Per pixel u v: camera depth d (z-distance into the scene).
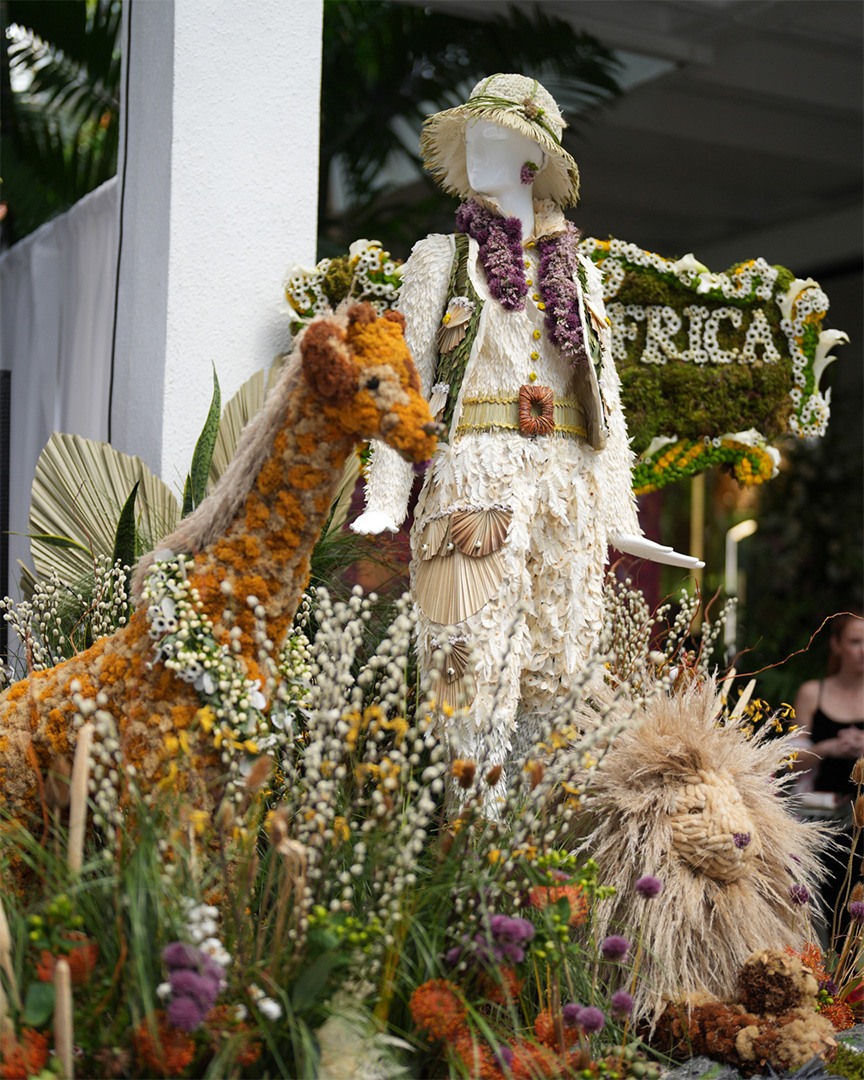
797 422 4.09
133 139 3.75
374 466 2.74
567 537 2.81
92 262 4.20
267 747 2.30
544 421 2.75
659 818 2.52
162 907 1.88
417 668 2.80
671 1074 2.34
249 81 3.55
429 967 2.02
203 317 3.49
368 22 6.51
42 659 2.88
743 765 2.63
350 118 6.80
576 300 2.81
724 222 8.86
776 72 6.45
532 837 2.34
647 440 3.90
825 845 2.77
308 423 2.23
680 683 2.91
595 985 2.37
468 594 2.68
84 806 1.93
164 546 2.33
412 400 2.20
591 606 2.84
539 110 2.80
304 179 3.64
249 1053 1.89
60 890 1.93
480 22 6.26
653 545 2.93
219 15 3.50
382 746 2.86
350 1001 1.99
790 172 7.82
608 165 7.73
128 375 3.72
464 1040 2.06
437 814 2.76
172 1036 1.80
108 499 3.35
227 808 1.98
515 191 2.87
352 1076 1.89
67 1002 1.72
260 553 2.27
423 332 2.79
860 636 4.52
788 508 8.28
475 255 2.79
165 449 3.45
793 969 2.43
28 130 6.52
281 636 2.33
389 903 2.09
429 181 6.94
